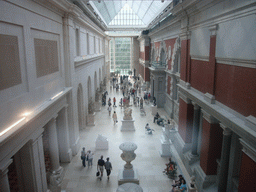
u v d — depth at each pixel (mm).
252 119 6059
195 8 10328
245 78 6594
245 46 6426
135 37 47562
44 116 8828
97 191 10133
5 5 6141
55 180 9242
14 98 6668
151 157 13352
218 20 8289
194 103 11164
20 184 7988
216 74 8820
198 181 10078
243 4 6363
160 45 24281
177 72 18594
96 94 24938
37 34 8617
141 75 42594
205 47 9758
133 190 7617
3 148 5762
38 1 8430
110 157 13336
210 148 9430
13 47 6723
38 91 8562
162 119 19234
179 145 13438
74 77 13719
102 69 34031
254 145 5879
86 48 19234
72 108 13227
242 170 6559
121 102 25328
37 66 8570
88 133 17312
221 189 8469
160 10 20312
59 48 11609
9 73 6457
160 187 10383
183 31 12773
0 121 5844
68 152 12648
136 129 18141
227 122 7445
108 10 27172
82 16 15305
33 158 7879
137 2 27453
